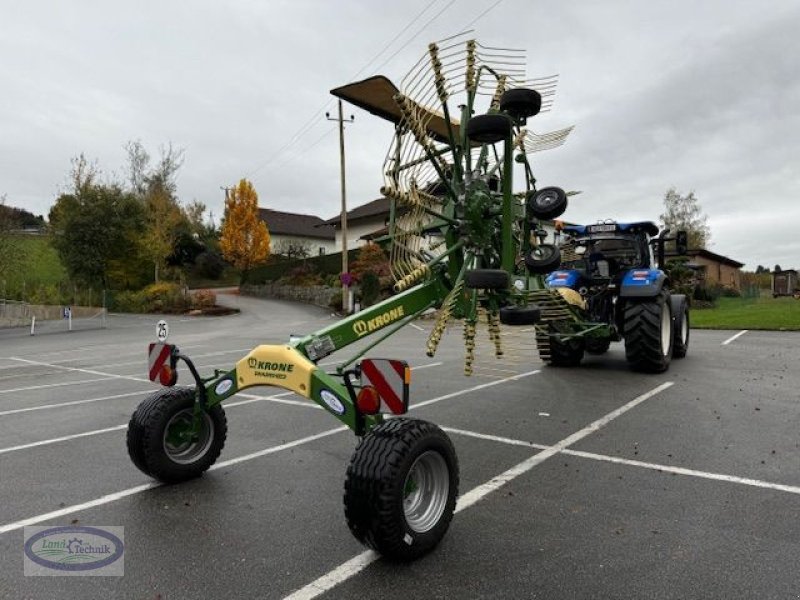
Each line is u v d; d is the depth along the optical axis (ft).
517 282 15.89
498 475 13.51
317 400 11.03
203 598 8.43
